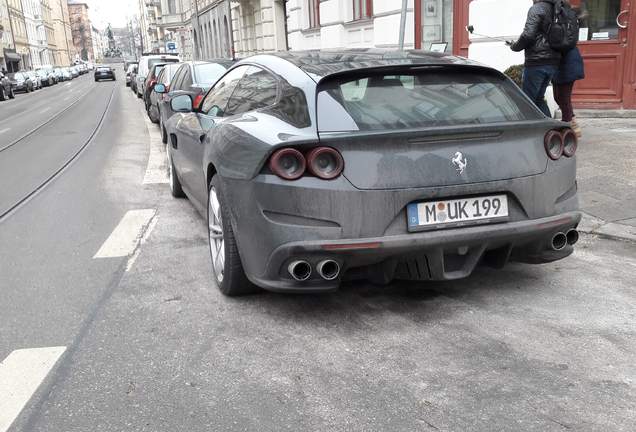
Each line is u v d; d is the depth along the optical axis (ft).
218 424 8.87
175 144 21.81
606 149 25.12
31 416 9.21
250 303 13.26
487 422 8.71
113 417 9.12
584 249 16.12
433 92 12.40
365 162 10.91
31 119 71.36
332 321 12.19
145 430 8.78
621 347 10.79
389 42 43.14
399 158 11.04
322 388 9.75
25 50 275.39
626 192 19.69
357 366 10.40
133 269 15.83
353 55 13.84
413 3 40.01
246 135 12.21
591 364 10.23
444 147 11.31
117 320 12.64
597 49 32.12
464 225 11.48
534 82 23.89
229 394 9.66
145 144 42.78
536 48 23.48
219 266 13.98
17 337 11.98
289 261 11.18
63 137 49.49
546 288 13.56
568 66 24.26
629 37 31.42
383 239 10.98
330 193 10.80
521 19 33.12
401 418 8.87
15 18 258.57
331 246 10.83
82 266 16.22
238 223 12.17
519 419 8.75
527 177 11.87
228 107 15.80
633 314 12.12
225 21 129.70
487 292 13.42
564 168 12.47
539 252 12.68
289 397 9.52
